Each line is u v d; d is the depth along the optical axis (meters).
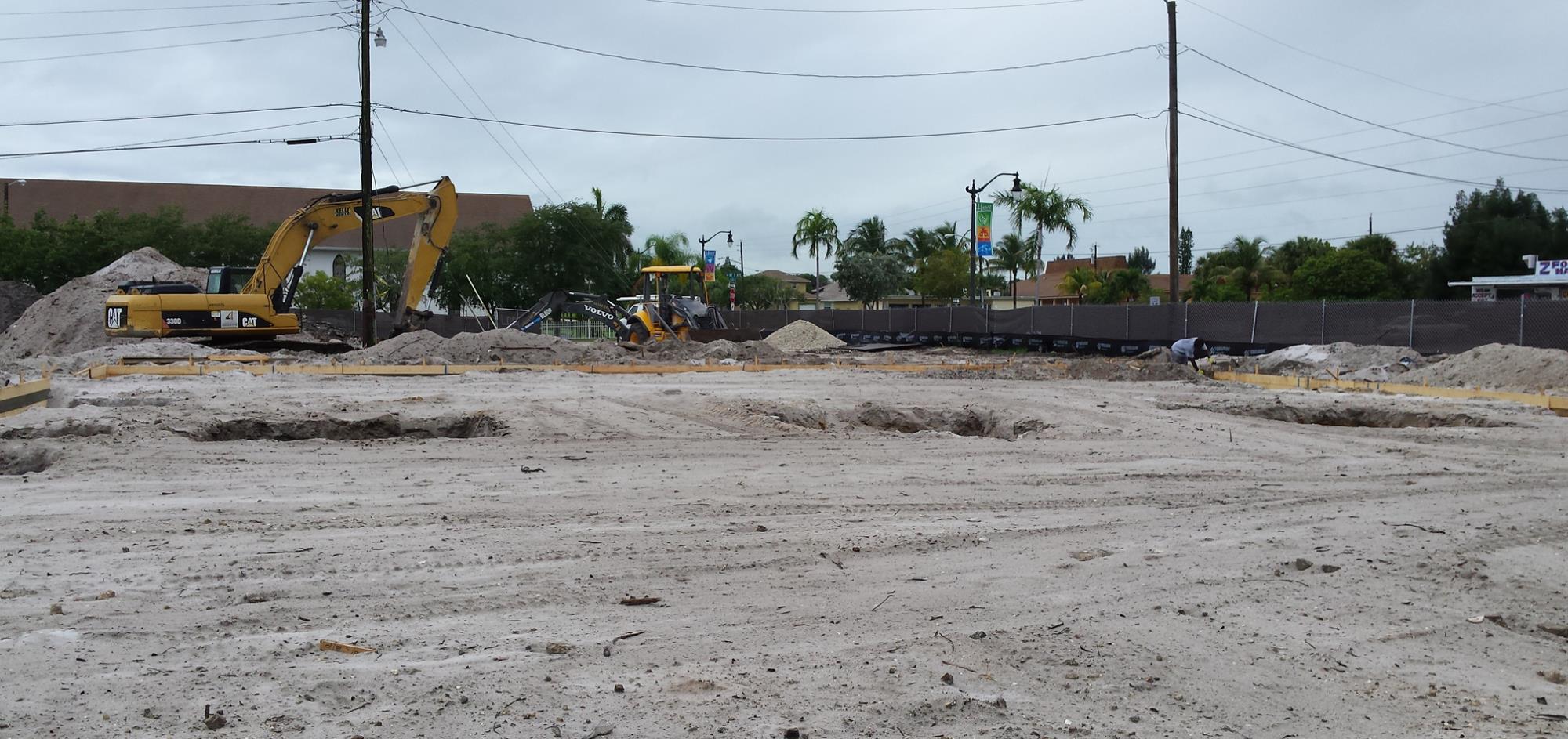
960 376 25.56
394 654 5.85
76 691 5.19
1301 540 8.65
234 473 11.38
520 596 6.99
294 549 8.11
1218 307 31.34
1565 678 5.73
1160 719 5.09
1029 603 6.93
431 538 8.55
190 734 4.73
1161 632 6.37
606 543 8.45
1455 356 22.45
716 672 5.60
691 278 44.91
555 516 9.42
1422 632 6.47
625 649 5.96
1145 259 117.38
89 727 4.77
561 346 29.34
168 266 41.00
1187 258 115.81
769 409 17.44
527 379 23.86
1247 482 11.56
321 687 5.30
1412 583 7.45
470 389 20.81
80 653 5.75
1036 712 5.14
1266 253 75.38
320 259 74.75
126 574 7.33
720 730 4.86
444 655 5.83
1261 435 15.23
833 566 7.86
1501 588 7.34
